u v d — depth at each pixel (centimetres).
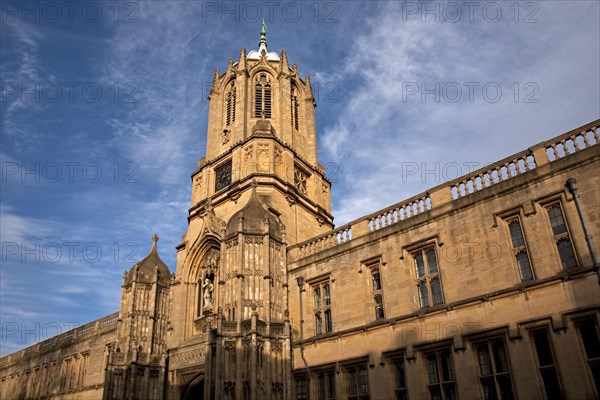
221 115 5194
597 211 2423
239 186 4328
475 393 2539
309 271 3606
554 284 2447
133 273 4269
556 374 2323
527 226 2645
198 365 3741
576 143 2622
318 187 4897
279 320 3447
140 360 3944
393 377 2911
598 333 2255
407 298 3009
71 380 5309
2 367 6725
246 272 3481
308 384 3222
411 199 3256
